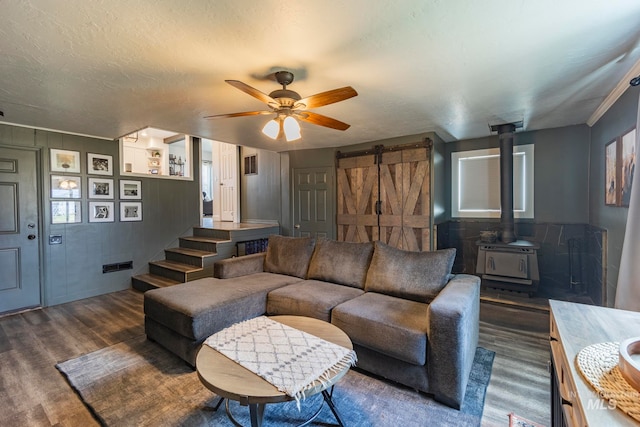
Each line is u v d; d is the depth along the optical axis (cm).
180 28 165
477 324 252
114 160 452
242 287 287
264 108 302
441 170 452
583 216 387
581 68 219
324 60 205
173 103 286
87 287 425
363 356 221
